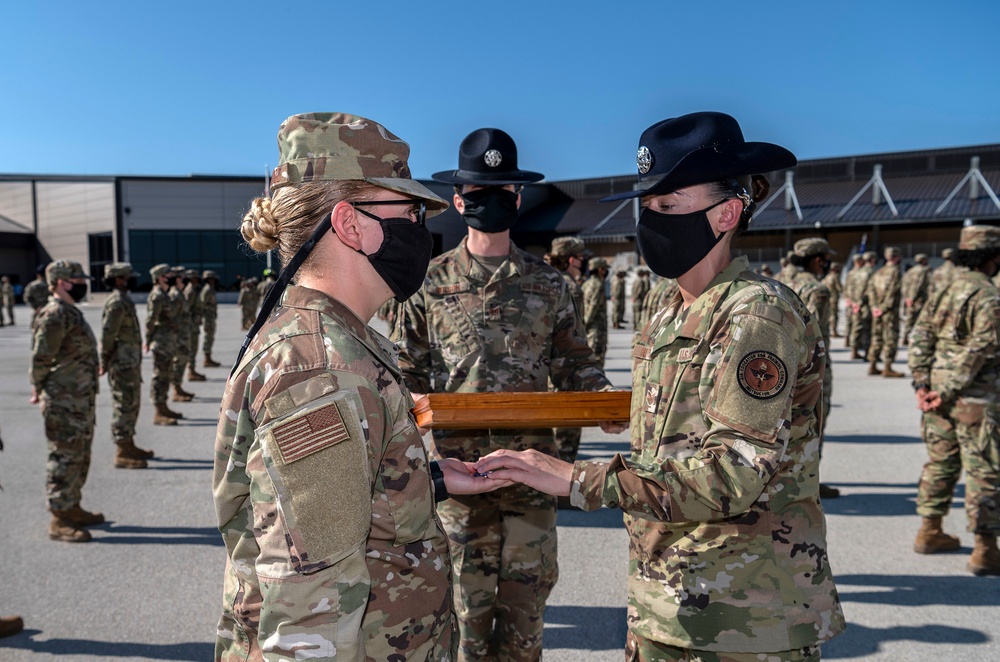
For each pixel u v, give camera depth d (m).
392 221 1.35
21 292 49.25
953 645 3.34
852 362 13.78
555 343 2.97
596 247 46.94
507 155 2.78
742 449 1.49
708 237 1.72
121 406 6.59
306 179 1.31
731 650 1.59
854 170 42.62
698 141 1.71
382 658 1.25
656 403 1.71
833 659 3.22
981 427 4.03
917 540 4.48
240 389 1.24
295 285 1.33
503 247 2.92
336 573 1.13
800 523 1.64
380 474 1.25
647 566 1.74
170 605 3.80
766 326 1.54
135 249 44.00
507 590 2.70
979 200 35.66
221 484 1.28
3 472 6.38
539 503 2.70
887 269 11.78
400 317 2.94
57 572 4.23
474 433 2.83
